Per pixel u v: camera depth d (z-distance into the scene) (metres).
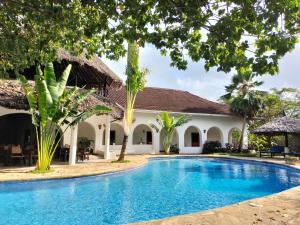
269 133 25.28
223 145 30.31
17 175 9.67
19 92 13.24
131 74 16.38
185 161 21.00
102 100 18.03
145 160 18.22
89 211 6.93
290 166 15.30
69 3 5.04
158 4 4.34
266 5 3.88
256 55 4.12
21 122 20.22
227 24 4.15
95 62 18.05
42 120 10.83
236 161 20.91
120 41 5.34
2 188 8.62
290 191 7.44
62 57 14.49
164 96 31.45
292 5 3.78
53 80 11.30
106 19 4.98
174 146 27.72
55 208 7.11
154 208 7.36
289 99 40.41
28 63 7.02
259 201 6.20
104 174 11.70
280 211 5.30
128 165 14.35
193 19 4.25
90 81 19.53
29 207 7.14
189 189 10.05
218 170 16.06
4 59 6.99
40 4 4.77
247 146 30.86
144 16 4.69
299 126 23.50
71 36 5.84
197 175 13.84
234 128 32.41
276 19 3.88
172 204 7.81
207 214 5.04
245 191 9.95
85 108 14.21
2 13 5.61
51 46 6.83
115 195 8.70
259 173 14.89
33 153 13.55
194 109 29.64
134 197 8.53
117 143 26.83
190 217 4.84
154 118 27.02
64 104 11.61
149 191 9.48
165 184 10.88
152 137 26.75
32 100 10.82
